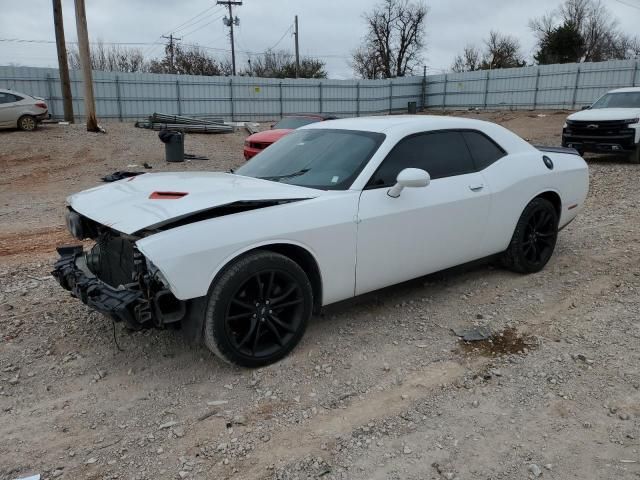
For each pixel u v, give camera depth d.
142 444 2.79
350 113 39.31
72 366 3.55
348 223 3.63
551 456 2.68
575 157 5.65
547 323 4.16
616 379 3.35
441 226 4.20
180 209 3.14
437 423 2.94
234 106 34.66
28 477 2.54
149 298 3.10
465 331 4.02
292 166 4.14
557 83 36.19
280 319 3.56
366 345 3.81
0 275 5.46
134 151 17.67
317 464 2.63
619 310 4.37
